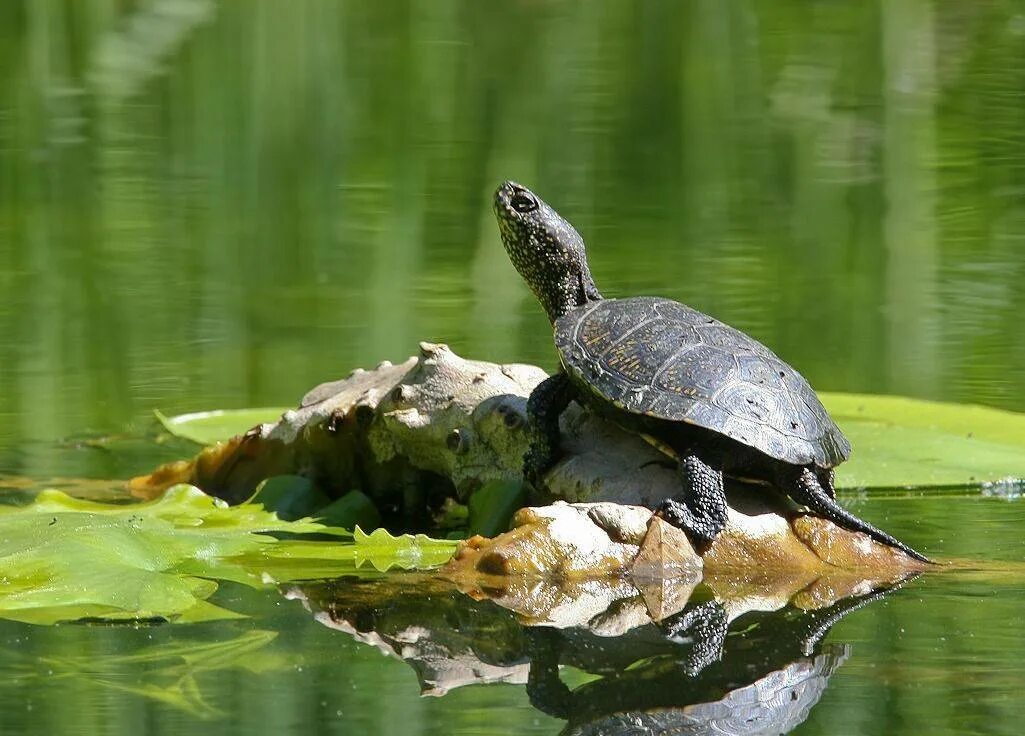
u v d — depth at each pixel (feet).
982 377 67.67
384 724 27.63
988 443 56.44
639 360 43.19
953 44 136.56
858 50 136.87
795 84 128.36
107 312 78.02
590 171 109.50
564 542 40.29
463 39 143.64
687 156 112.78
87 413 62.03
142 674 30.45
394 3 152.87
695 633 34.09
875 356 70.08
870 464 53.52
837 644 32.89
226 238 92.99
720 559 40.81
